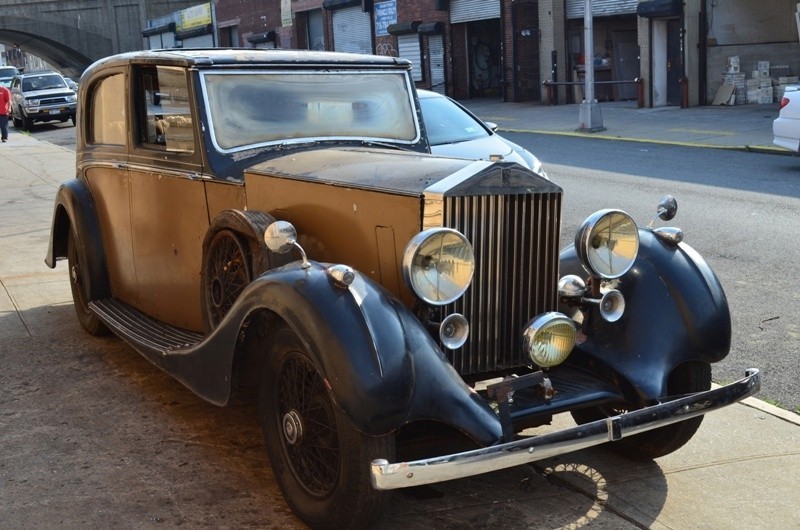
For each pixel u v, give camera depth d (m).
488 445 3.38
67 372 5.73
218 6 45.19
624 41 26.69
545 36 26.64
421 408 3.31
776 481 4.10
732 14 22.41
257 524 3.76
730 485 4.07
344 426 3.32
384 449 3.31
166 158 5.02
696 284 4.08
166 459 4.42
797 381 5.36
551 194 3.87
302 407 3.62
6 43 69.50
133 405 5.14
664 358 3.92
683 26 22.36
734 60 22.59
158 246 5.27
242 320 3.73
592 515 3.83
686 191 11.98
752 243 8.83
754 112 20.81
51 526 3.78
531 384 3.63
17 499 4.02
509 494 4.04
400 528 3.74
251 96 4.83
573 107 25.67
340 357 3.24
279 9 39.56
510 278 3.85
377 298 3.43
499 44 31.28
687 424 4.09
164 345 4.77
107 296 6.02
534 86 28.36
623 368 3.89
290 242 3.58
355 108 5.11
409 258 3.43
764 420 4.79
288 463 3.76
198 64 4.70
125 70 5.33
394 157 4.25
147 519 3.82
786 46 22.61
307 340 3.34
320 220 4.14
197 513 3.86
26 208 12.97
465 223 3.67
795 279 7.53
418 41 32.19
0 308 7.32
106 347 6.22
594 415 4.49
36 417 5.00
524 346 3.69
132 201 5.47
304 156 4.57
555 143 18.78
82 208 5.95
